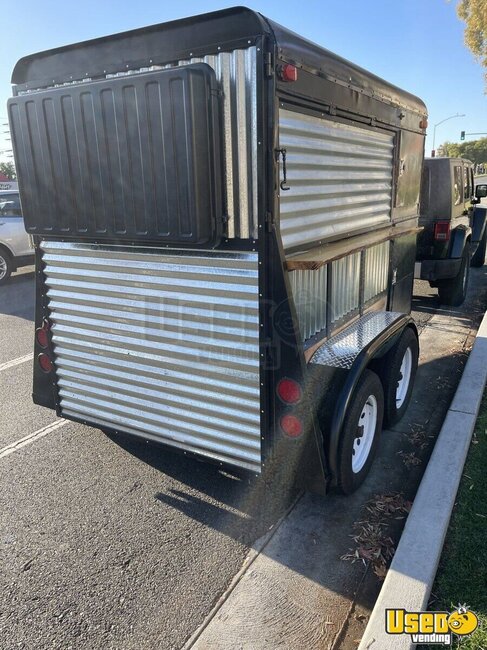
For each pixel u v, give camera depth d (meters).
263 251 2.23
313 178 2.63
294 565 2.50
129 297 2.75
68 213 2.71
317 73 2.48
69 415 3.31
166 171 2.26
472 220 8.45
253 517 2.87
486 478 3.05
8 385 4.87
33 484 3.21
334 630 2.14
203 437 2.73
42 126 2.64
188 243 2.29
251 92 2.09
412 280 4.82
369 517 2.84
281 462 2.52
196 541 2.68
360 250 3.08
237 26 2.08
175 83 2.11
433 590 2.25
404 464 3.35
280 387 2.40
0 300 8.42
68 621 2.21
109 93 2.33
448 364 5.02
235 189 2.24
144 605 2.28
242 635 2.12
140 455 3.53
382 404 3.23
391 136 3.74
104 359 2.99
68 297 3.03
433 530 2.50
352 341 3.06
